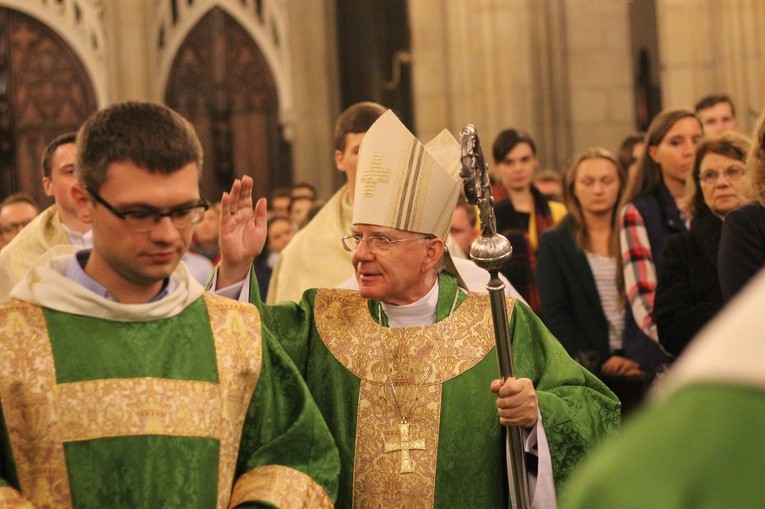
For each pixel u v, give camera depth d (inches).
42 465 101.9
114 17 547.2
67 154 179.2
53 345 104.1
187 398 105.9
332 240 199.3
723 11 410.9
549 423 129.2
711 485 42.8
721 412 43.2
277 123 570.6
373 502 131.7
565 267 230.7
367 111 190.5
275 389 113.8
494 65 496.7
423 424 133.3
